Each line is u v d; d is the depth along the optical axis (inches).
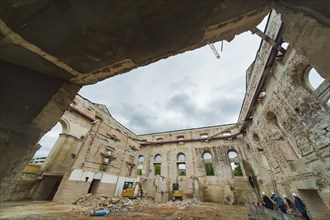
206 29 65.1
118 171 587.2
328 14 52.0
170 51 72.2
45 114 71.1
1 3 42.3
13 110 59.2
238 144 686.5
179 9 52.6
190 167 719.1
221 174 654.5
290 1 58.9
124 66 76.0
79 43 58.8
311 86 225.3
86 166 459.2
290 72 247.4
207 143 754.8
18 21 47.1
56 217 247.0
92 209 332.2
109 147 567.8
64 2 44.9
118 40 60.1
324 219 233.6
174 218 289.9
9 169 57.6
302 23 61.6
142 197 591.8
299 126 241.6
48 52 60.4
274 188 368.5
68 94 82.5
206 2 52.0
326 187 204.8
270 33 268.1
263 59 314.3
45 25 49.7
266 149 383.6
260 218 232.5
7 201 371.2
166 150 807.7
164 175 732.0
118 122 693.3
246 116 470.0
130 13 50.2
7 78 60.0
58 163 490.0
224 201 574.6
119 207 371.9
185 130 847.7
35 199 433.4
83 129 566.3
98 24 52.3
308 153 229.9
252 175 592.4
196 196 623.2
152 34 59.9
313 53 64.9
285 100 270.4
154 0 48.0
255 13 65.3
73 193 400.2
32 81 67.8
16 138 59.6
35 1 42.8
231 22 65.9
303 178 250.1
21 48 56.4
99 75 80.0
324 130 196.7
